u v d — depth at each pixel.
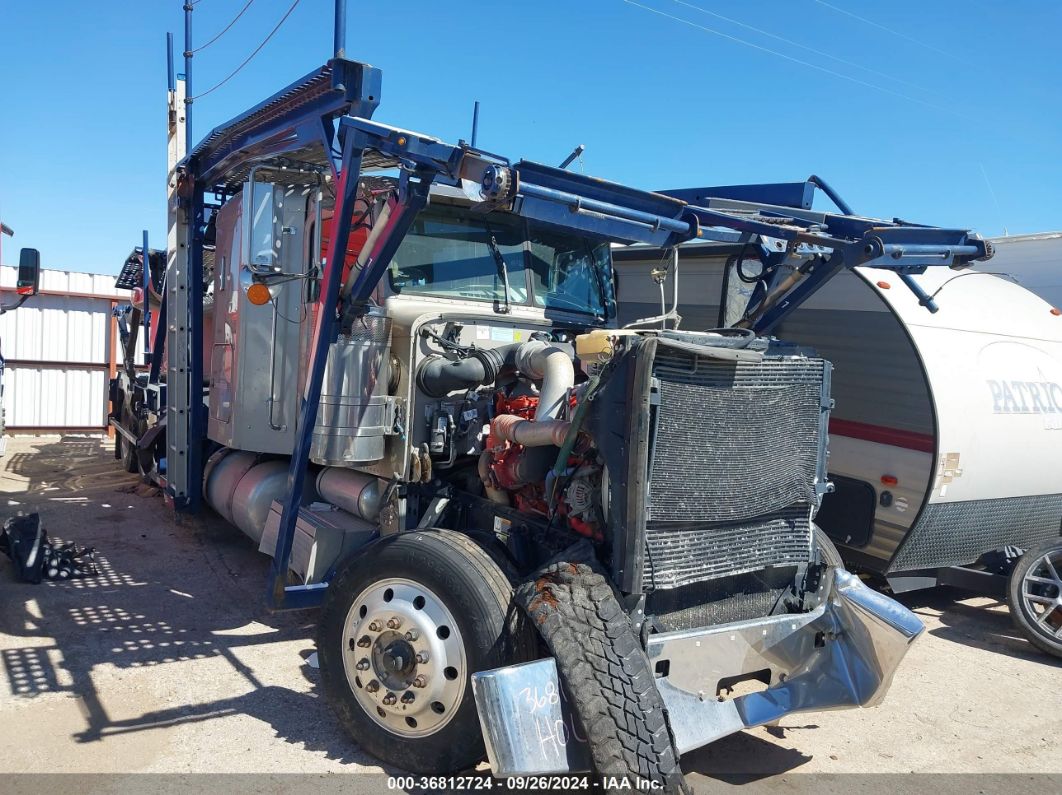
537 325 4.88
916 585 5.96
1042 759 3.90
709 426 3.29
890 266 4.61
